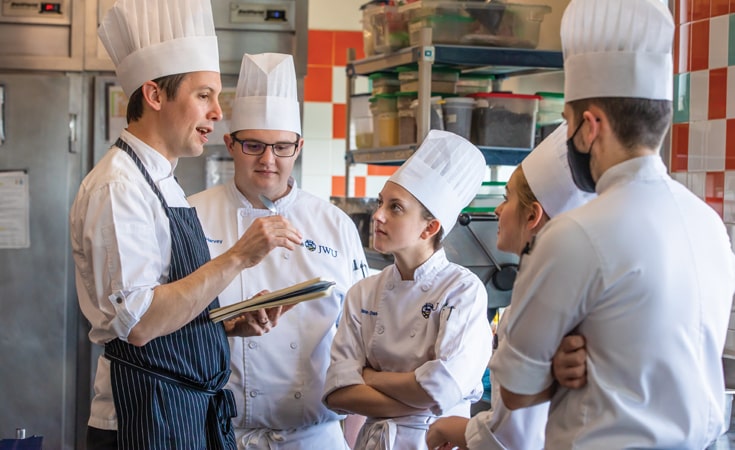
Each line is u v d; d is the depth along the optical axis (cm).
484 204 313
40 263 349
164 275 179
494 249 297
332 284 167
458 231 294
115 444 182
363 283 206
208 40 181
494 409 149
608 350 123
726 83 229
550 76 380
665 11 126
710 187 236
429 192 193
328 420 225
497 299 301
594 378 123
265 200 225
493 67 336
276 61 221
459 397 181
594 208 124
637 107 125
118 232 167
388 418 190
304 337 220
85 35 350
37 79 344
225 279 172
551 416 132
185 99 178
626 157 127
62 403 352
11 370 349
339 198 371
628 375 122
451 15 305
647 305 121
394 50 327
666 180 128
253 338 217
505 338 132
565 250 122
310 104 518
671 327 121
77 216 174
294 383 219
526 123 312
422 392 179
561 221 125
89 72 352
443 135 200
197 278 170
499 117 309
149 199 176
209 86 181
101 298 168
